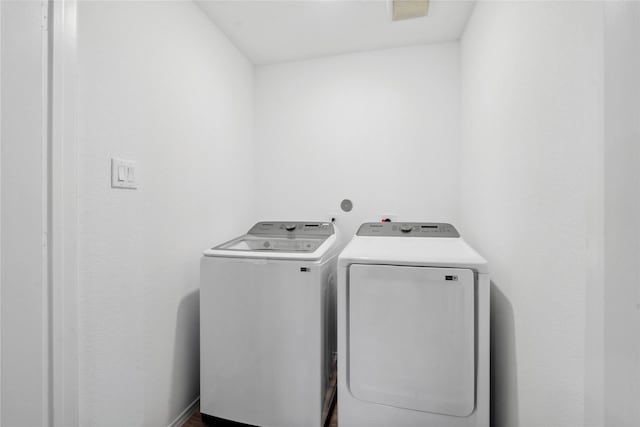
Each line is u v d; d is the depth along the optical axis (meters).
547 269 0.82
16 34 0.81
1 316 0.83
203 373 1.44
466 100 1.82
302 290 1.32
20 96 0.82
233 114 2.03
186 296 1.52
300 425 1.33
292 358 1.34
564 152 0.73
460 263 1.07
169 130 1.39
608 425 0.52
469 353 1.06
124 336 1.15
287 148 2.32
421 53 2.07
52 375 0.88
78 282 0.96
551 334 0.80
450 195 2.04
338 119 2.23
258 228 2.00
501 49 1.18
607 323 0.52
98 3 1.03
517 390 1.02
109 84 1.07
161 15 1.34
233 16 1.72
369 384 1.16
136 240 1.20
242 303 1.39
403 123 2.12
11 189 0.82
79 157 0.96
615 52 0.49
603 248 0.53
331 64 2.23
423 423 1.11
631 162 0.47
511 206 1.08
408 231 1.74
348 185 2.22
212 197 1.77
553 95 0.78
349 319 1.18
